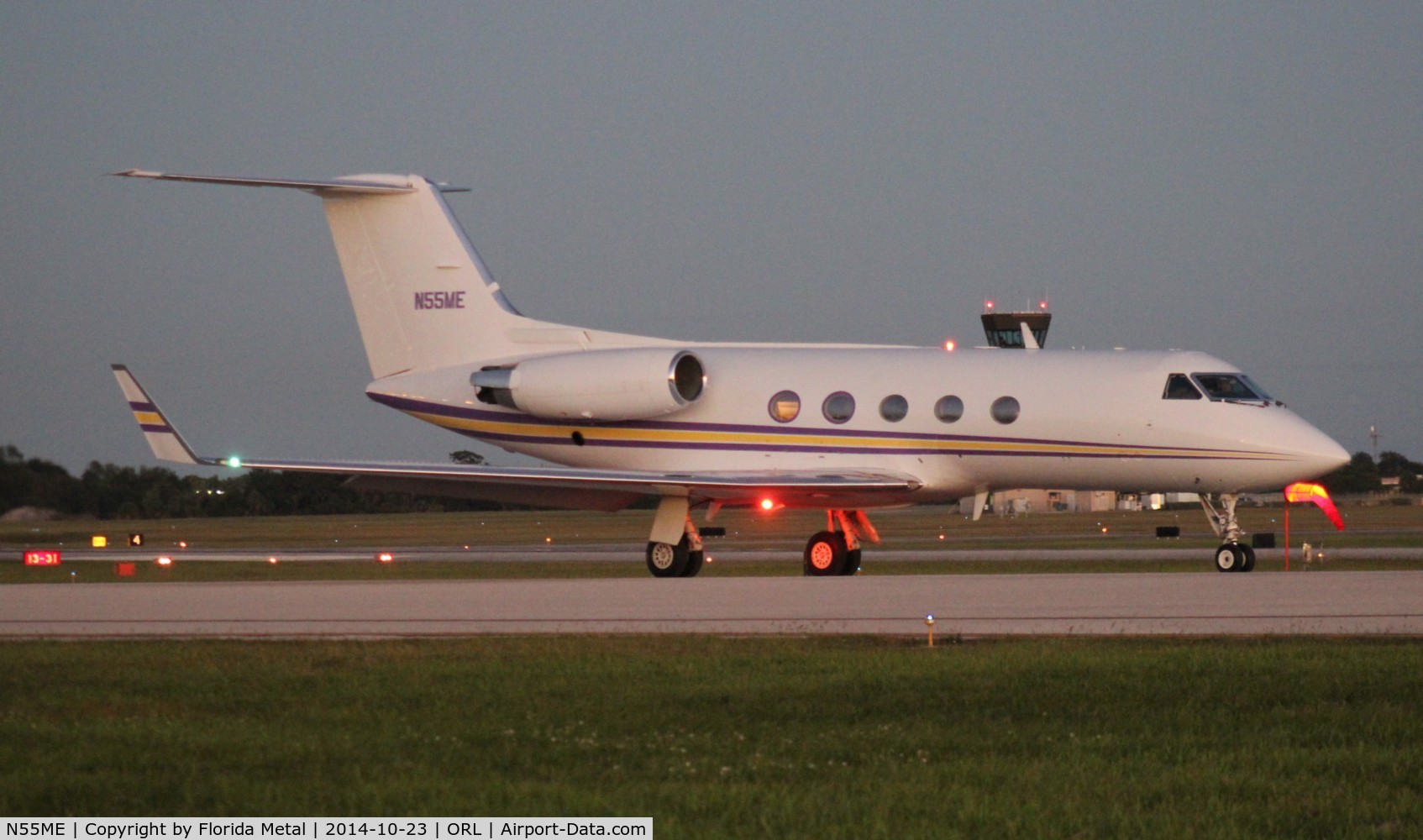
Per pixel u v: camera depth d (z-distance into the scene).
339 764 37.53
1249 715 42.44
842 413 105.56
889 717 43.00
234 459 102.88
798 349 110.31
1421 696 44.41
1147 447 97.81
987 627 62.22
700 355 111.06
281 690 48.44
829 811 32.50
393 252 117.94
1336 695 44.91
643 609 71.81
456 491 108.75
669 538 105.94
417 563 138.75
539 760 37.97
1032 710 43.62
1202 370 98.19
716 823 31.86
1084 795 33.84
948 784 34.88
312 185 113.50
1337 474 95.44
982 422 101.56
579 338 114.56
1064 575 90.56
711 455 109.19
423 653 56.50
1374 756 36.81
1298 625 61.16
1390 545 142.88
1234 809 32.50
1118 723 41.59
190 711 44.97
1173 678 48.03
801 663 52.41
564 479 101.19
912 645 57.28
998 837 30.80
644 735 40.81
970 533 198.00
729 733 41.06
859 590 80.69
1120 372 99.19
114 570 131.25
